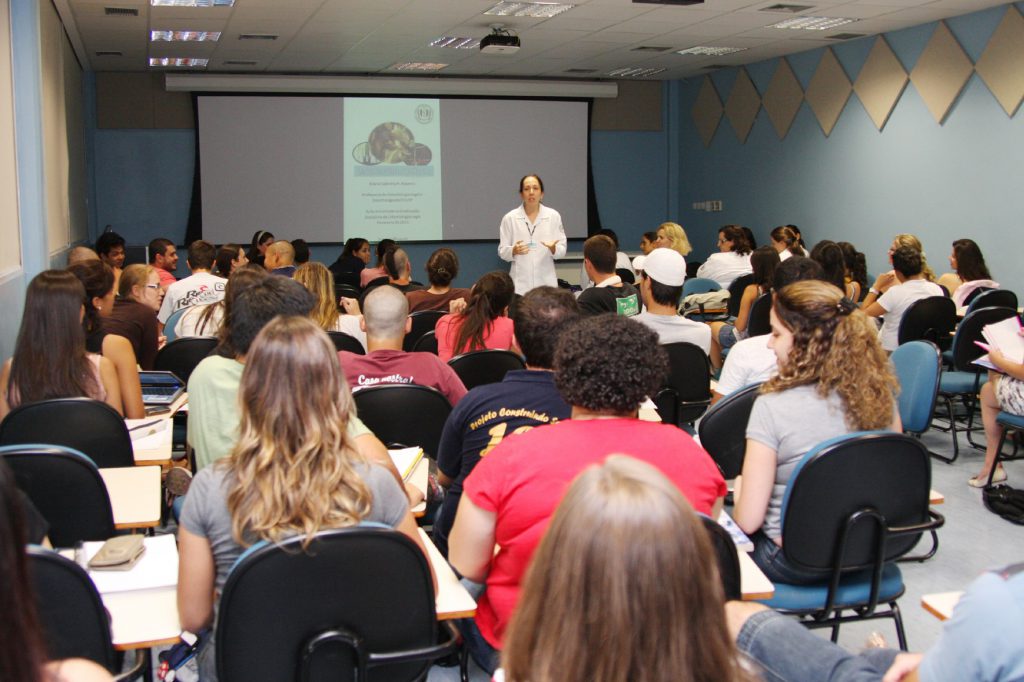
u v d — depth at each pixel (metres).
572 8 7.22
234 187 10.81
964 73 7.65
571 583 0.83
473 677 2.42
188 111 10.80
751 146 10.84
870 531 2.05
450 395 2.86
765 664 1.18
